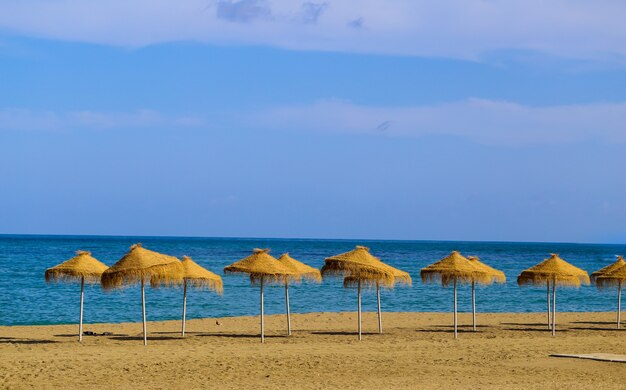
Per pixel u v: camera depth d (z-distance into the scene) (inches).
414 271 2886.3
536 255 5305.1
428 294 1830.7
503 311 1469.0
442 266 943.7
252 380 626.8
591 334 999.0
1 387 589.3
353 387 597.0
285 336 948.0
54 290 1753.2
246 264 897.5
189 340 893.8
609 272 1106.1
